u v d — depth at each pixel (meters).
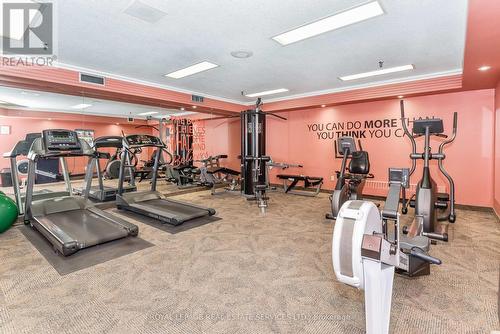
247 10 2.70
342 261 1.53
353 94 5.91
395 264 1.63
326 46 3.66
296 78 5.29
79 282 2.49
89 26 3.00
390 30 3.17
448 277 2.54
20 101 4.64
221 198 6.46
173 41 3.46
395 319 1.95
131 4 2.56
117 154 6.08
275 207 5.48
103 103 5.82
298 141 7.48
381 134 6.04
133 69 4.68
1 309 2.08
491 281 2.47
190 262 2.92
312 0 2.52
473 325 1.88
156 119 7.01
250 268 2.78
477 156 5.01
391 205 2.42
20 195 4.40
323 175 7.07
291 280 2.53
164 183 7.90
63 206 4.32
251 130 6.86
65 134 4.06
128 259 2.99
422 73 4.96
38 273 2.66
